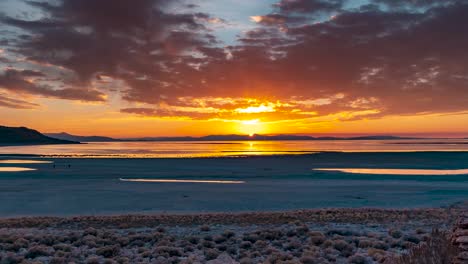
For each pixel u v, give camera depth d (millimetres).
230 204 34156
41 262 13164
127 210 31531
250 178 58469
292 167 81812
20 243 16547
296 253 15086
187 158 114000
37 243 16969
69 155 141125
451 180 53281
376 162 97250
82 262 13828
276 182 52094
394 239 17500
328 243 16547
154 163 93000
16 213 30594
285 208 32156
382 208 30734
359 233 19500
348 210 28594
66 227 22750
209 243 17125
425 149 192750
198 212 30172
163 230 20703
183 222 24047
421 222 22938
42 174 64625
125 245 17453
